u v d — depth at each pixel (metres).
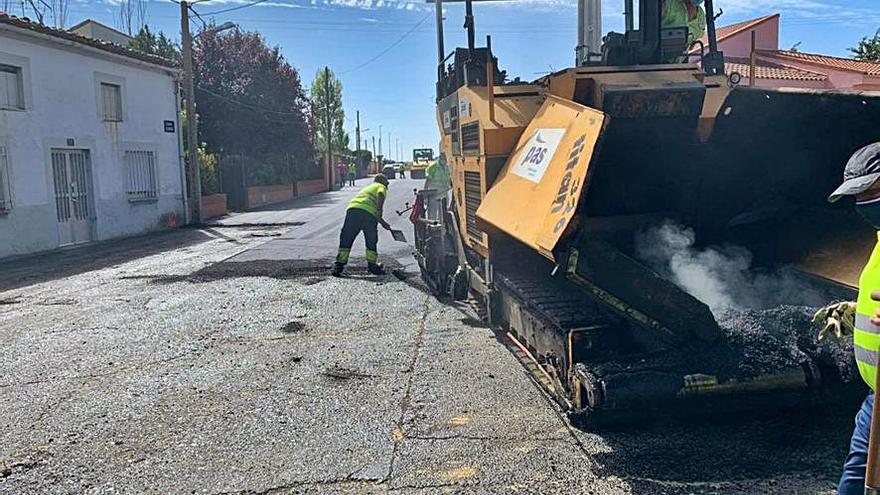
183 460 4.14
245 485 3.81
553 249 3.61
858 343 2.64
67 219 15.62
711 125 4.98
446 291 8.40
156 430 4.61
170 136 20.00
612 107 4.64
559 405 4.64
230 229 18.55
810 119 4.51
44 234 14.68
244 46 32.47
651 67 5.15
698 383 3.78
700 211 5.42
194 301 8.70
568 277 3.73
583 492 3.56
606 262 3.77
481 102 5.80
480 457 4.01
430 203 9.51
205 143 30.16
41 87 14.61
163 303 8.65
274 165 33.81
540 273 5.89
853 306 2.94
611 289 3.82
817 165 4.74
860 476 2.63
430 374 5.53
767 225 5.36
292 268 11.09
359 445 4.26
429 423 4.55
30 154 14.30
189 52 20.91
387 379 5.46
